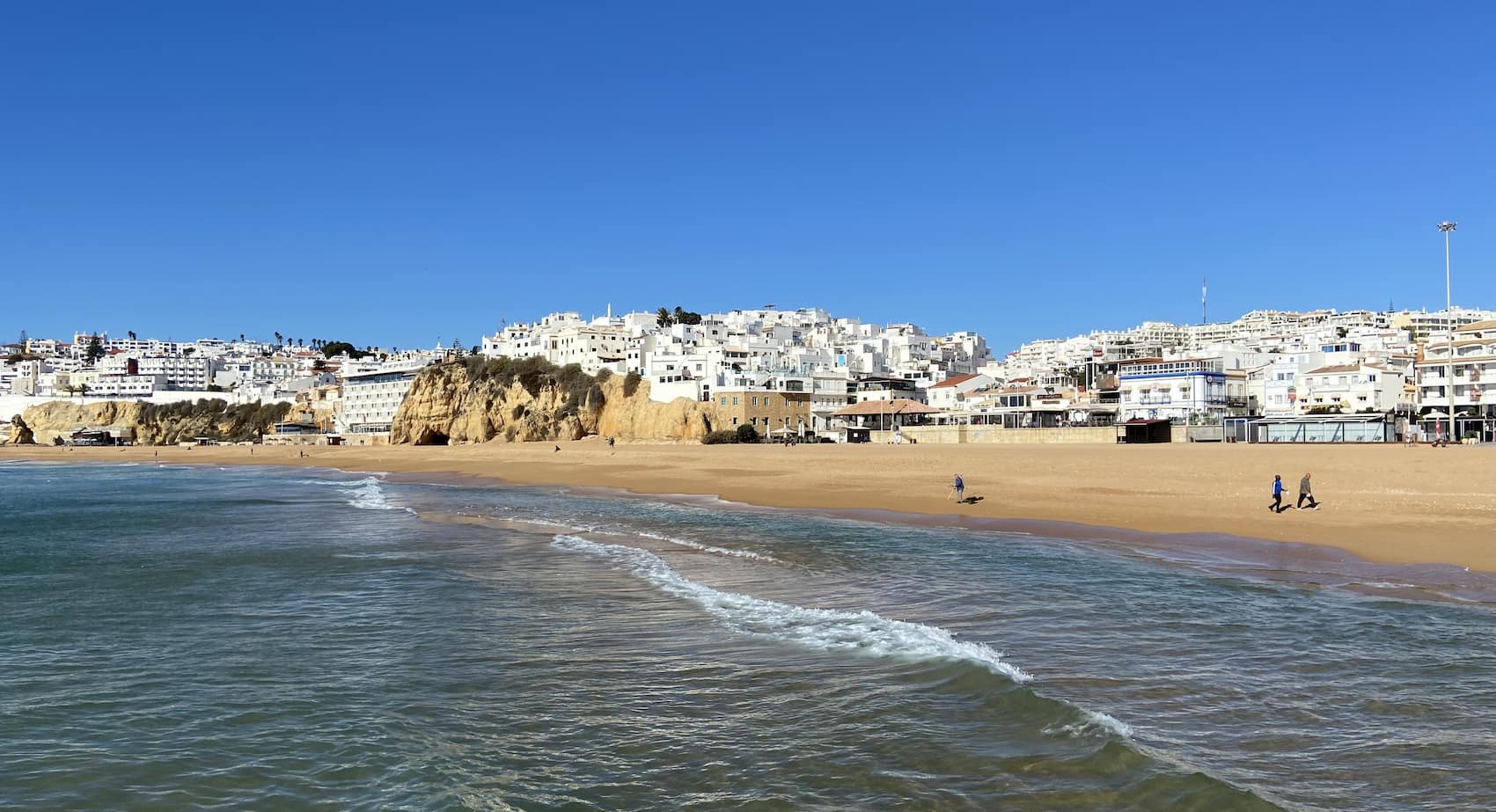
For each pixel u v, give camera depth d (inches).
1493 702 570.3
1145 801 438.9
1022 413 4785.9
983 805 443.2
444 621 856.9
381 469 4404.5
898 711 574.9
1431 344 4377.5
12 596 1011.9
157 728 581.0
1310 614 810.2
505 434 6176.2
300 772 513.7
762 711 584.7
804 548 1291.8
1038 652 700.0
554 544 1384.1
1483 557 1051.9
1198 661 669.3
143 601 976.3
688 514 1834.4
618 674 672.4
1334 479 1830.7
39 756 540.1
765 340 7224.4
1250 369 5083.7
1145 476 2096.5
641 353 6127.0
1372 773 468.1
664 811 452.8
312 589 1032.8
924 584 995.3
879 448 3735.2
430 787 488.1
